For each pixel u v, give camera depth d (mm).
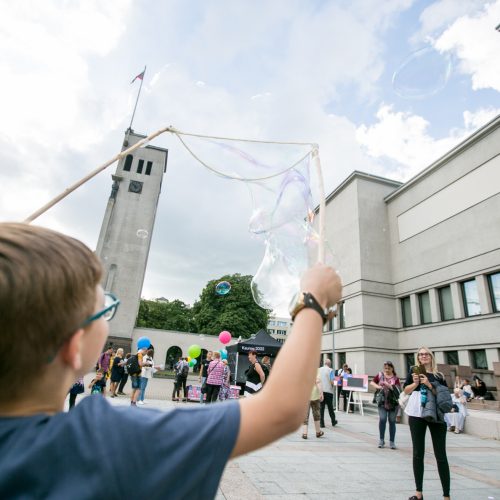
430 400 4055
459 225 18797
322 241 1408
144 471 576
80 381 7531
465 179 18812
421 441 4102
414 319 20781
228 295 37594
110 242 30453
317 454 6031
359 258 22578
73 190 2242
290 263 2604
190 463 612
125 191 32344
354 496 4094
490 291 17031
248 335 35906
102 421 618
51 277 637
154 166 33625
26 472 556
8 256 628
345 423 10422
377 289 22234
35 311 612
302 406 747
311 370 790
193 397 12141
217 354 10211
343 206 25000
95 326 764
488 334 16422
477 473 5473
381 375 7496
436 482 4832
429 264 20266
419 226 21312
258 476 4559
